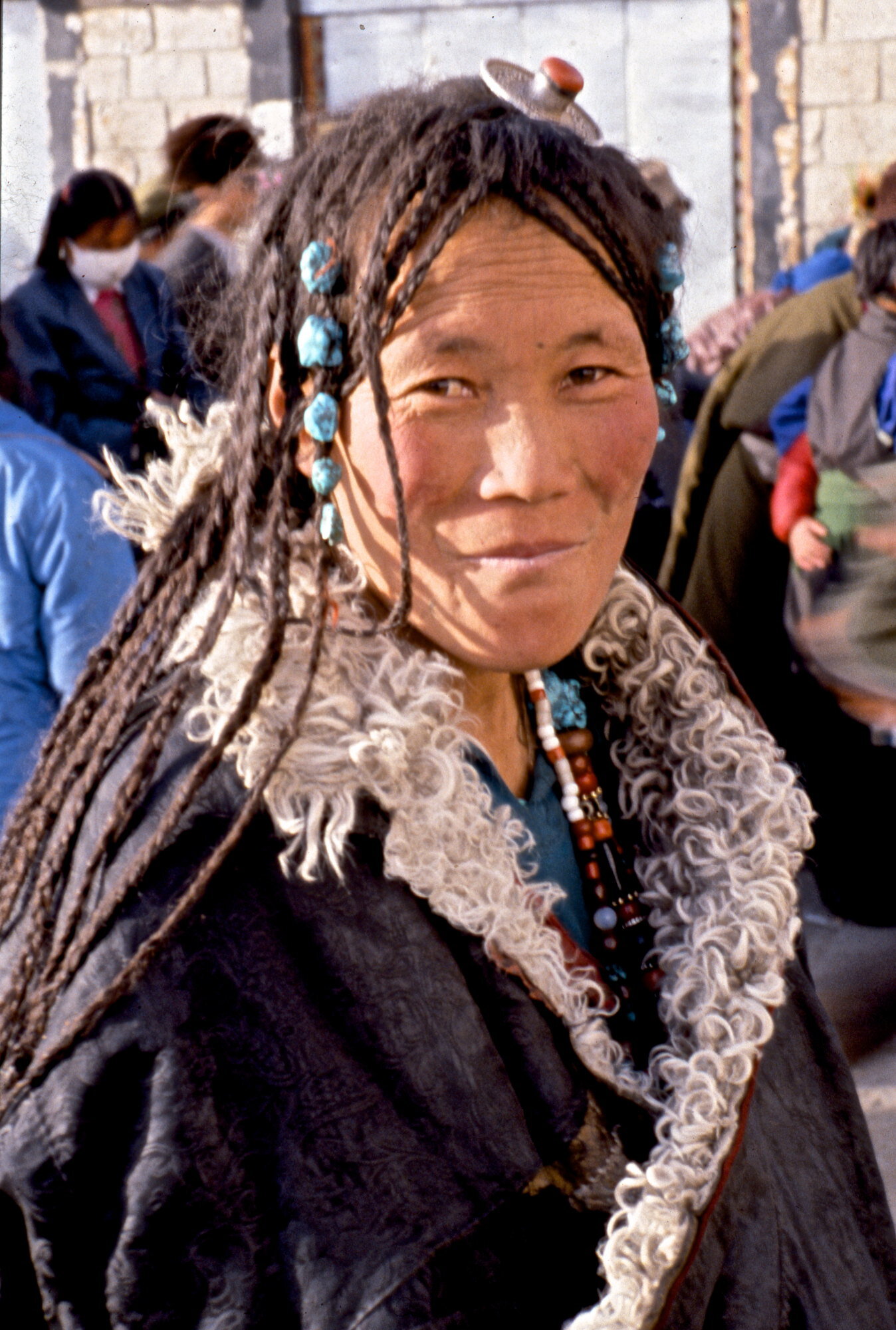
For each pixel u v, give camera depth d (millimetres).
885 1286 1100
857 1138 1133
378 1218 816
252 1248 814
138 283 3533
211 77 7156
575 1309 899
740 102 7039
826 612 3523
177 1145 806
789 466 3691
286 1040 822
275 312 890
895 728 3271
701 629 1103
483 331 821
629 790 1078
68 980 825
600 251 848
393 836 853
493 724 1002
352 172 863
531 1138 869
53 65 7195
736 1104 918
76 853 870
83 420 3451
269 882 840
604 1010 970
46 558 2355
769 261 7133
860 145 6988
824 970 3268
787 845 1033
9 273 3609
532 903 941
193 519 968
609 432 857
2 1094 835
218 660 856
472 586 853
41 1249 831
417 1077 834
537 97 893
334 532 859
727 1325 961
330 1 7016
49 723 2402
